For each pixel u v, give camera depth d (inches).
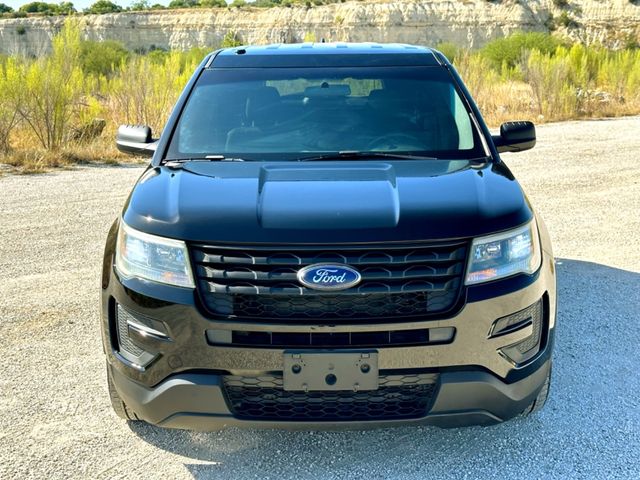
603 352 176.4
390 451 133.2
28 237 285.0
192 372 115.0
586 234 288.4
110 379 131.6
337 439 137.7
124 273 122.0
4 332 192.4
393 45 193.2
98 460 130.5
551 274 130.0
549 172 419.8
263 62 176.7
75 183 388.8
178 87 603.2
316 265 110.8
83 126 518.6
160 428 142.0
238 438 138.3
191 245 115.2
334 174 135.0
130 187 378.6
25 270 245.3
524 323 119.9
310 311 112.0
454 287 113.9
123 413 137.3
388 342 111.8
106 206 336.2
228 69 174.2
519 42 1264.8
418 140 154.3
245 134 156.0
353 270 110.5
